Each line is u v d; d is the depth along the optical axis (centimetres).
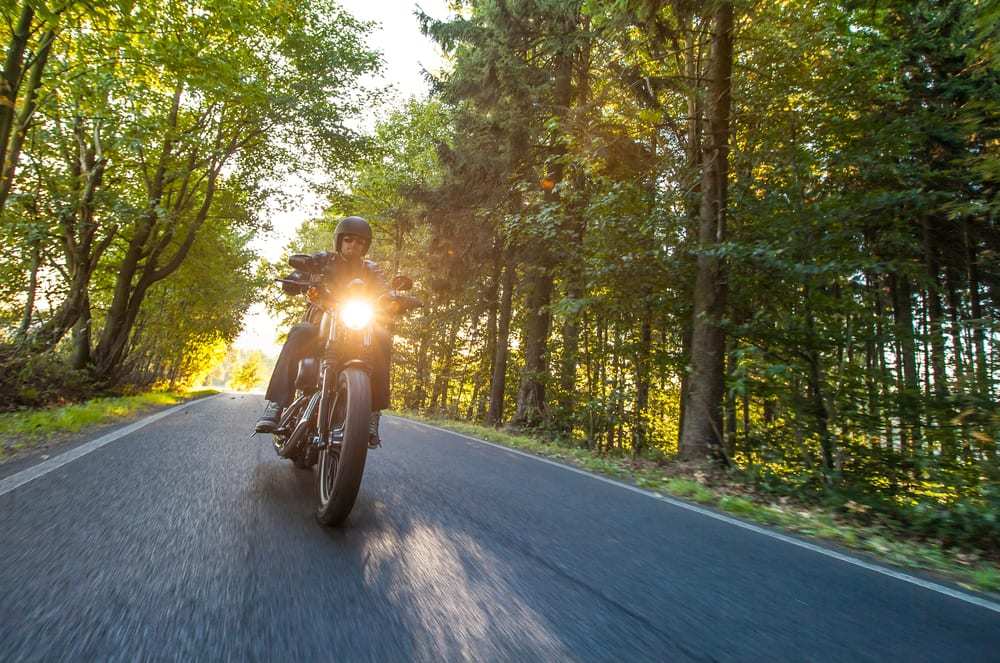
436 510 359
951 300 1392
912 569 358
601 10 902
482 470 543
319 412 340
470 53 1426
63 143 1248
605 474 668
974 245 1316
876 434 786
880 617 247
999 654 216
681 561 304
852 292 847
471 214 1500
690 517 430
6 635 167
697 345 846
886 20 847
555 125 1098
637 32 945
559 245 1109
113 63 1011
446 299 1792
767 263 776
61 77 1040
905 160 903
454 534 307
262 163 1714
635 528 371
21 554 234
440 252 1675
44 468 405
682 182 1017
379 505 356
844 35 839
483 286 1809
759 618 231
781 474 750
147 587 208
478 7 1420
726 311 890
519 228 1166
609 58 1038
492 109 1409
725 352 884
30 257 1241
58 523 278
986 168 619
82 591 202
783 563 323
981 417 663
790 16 848
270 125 1636
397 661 168
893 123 832
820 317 832
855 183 887
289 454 394
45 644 163
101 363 1513
